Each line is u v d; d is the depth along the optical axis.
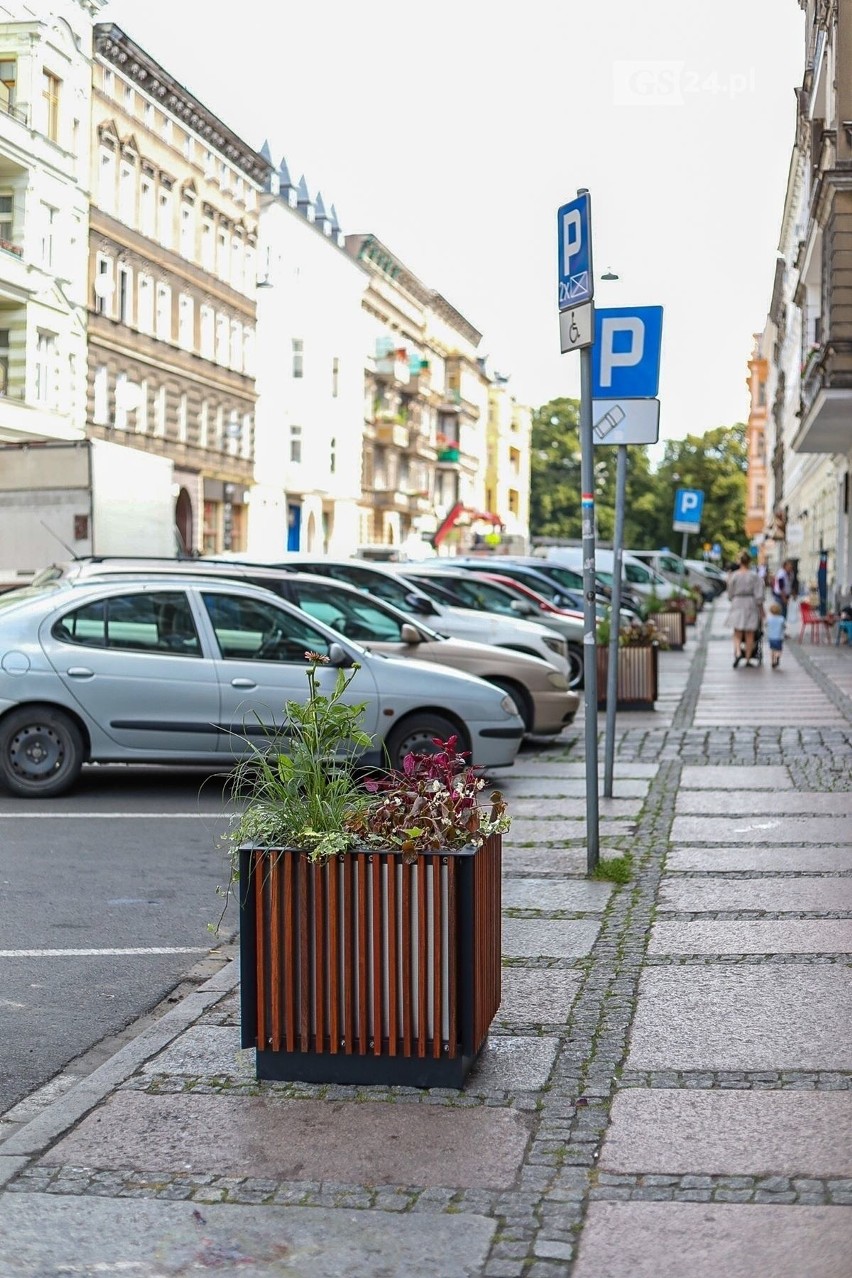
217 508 61.31
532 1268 4.16
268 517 70.06
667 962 7.27
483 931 5.71
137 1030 6.67
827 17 29.50
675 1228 4.36
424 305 99.19
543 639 19.12
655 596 35.09
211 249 59.94
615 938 7.75
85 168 47.12
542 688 16.30
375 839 5.59
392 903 5.54
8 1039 6.52
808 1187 4.61
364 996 5.58
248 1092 5.55
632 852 10.09
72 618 12.84
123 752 12.74
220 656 12.86
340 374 77.88
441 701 12.98
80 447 25.27
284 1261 4.23
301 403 73.06
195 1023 6.45
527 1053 5.95
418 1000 5.55
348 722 5.97
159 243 54.00
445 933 5.53
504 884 9.13
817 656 31.56
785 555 76.81
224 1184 4.73
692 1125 5.15
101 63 48.41
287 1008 5.62
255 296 65.38
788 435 71.62
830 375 28.50
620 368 11.41
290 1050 5.64
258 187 64.75
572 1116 5.26
